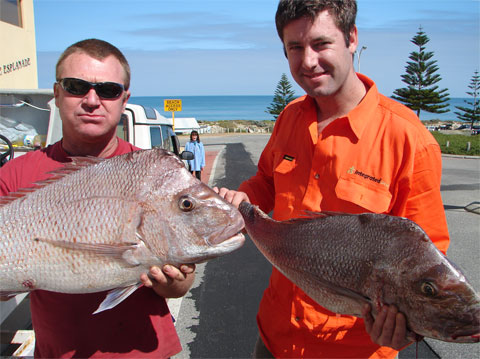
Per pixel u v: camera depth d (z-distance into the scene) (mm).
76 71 1925
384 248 1654
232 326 4176
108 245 1641
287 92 70938
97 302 1960
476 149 29672
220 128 57938
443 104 54125
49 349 1995
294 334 2174
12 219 1647
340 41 1952
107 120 2014
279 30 2090
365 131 2008
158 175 1721
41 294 1975
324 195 2086
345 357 2094
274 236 2021
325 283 1816
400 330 1613
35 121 4738
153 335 2055
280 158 2342
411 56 53688
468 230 8086
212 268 5871
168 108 20219
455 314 1489
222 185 13484
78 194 1679
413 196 1938
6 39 6266
